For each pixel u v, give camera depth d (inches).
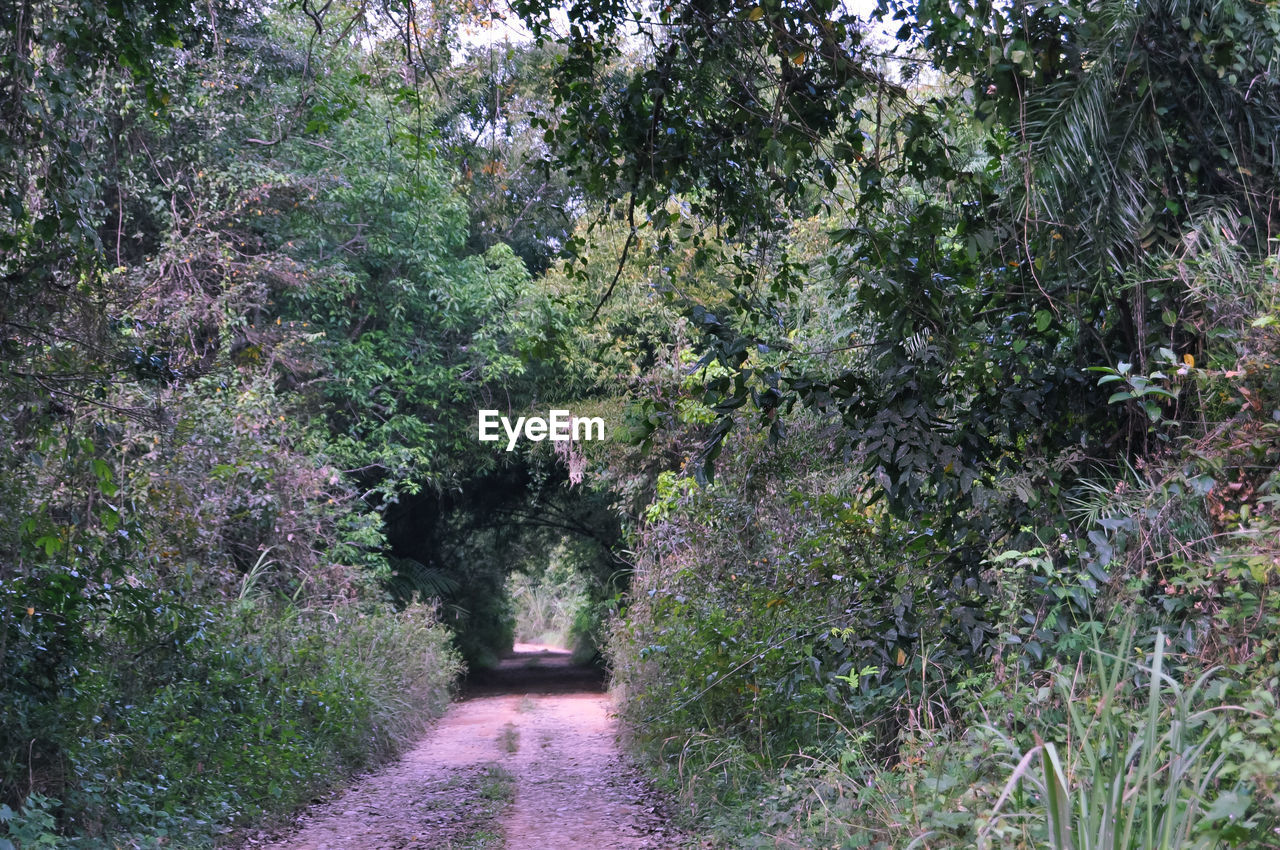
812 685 311.1
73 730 263.1
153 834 262.7
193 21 298.7
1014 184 230.8
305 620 519.5
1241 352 195.3
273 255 574.2
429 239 767.1
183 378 376.8
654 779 363.9
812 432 401.1
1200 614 179.6
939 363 230.7
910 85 262.1
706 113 255.9
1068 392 239.3
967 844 148.4
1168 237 218.2
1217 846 120.7
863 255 233.9
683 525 470.3
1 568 249.4
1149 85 213.0
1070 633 188.4
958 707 212.2
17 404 244.4
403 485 811.4
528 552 1258.6
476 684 1051.9
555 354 289.1
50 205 218.1
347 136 677.3
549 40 261.3
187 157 571.2
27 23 220.2
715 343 237.1
